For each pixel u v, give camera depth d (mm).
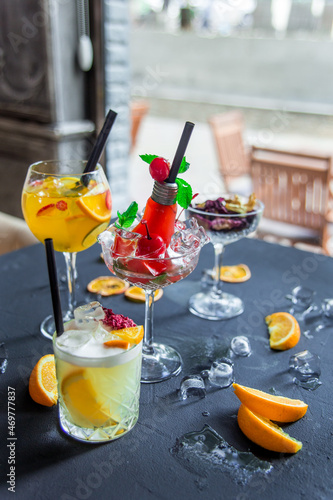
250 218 646
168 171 476
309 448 450
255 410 473
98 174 609
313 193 1464
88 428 447
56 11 1518
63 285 718
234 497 404
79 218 589
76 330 454
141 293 696
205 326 635
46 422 473
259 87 5336
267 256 841
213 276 750
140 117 2502
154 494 405
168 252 494
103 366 425
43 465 427
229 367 532
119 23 1653
